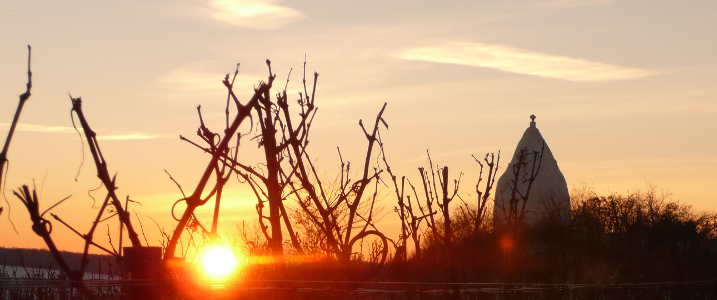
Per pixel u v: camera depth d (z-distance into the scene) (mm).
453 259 9742
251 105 5074
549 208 51938
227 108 5801
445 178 10094
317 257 7473
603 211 45688
